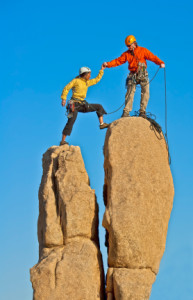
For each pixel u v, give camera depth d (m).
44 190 18.47
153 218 17.42
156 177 17.84
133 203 17.27
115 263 17.06
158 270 17.59
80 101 19.39
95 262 17.50
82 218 17.91
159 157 18.23
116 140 18.11
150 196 17.52
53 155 19.09
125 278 16.78
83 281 17.06
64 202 17.95
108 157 17.94
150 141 18.23
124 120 18.50
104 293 17.59
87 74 19.48
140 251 17.00
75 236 17.81
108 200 17.48
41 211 18.77
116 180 17.58
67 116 19.31
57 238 17.81
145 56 19.16
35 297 16.97
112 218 17.11
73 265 17.20
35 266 17.41
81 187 18.16
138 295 16.62
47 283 17.00
